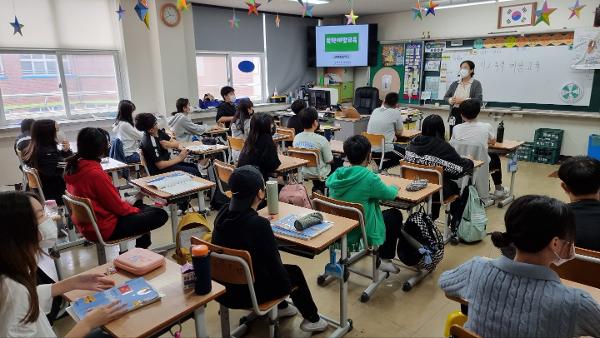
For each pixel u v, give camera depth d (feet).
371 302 8.37
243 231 5.60
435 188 9.12
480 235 10.94
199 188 9.64
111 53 19.70
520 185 16.55
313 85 27.30
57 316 7.47
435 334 7.32
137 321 4.30
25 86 17.58
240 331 7.30
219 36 22.94
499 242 3.72
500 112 21.45
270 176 11.47
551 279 3.40
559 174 5.72
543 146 20.13
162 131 13.10
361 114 23.38
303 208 7.80
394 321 7.72
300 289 6.88
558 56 19.45
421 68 24.48
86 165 8.06
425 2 21.02
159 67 20.15
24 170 11.28
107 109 20.13
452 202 10.93
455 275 4.17
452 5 20.44
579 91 19.13
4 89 17.10
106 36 19.35
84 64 19.01
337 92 24.38
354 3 21.88
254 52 24.81
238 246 5.64
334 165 14.15
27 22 17.03
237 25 20.42
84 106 19.38
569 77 19.31
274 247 5.74
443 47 23.38
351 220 7.16
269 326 6.87
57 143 12.24
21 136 13.75
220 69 23.77
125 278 5.25
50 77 18.19
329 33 26.48
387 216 8.82
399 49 25.40
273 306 5.94
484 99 22.21
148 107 20.94
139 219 8.61
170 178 10.34
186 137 17.06
